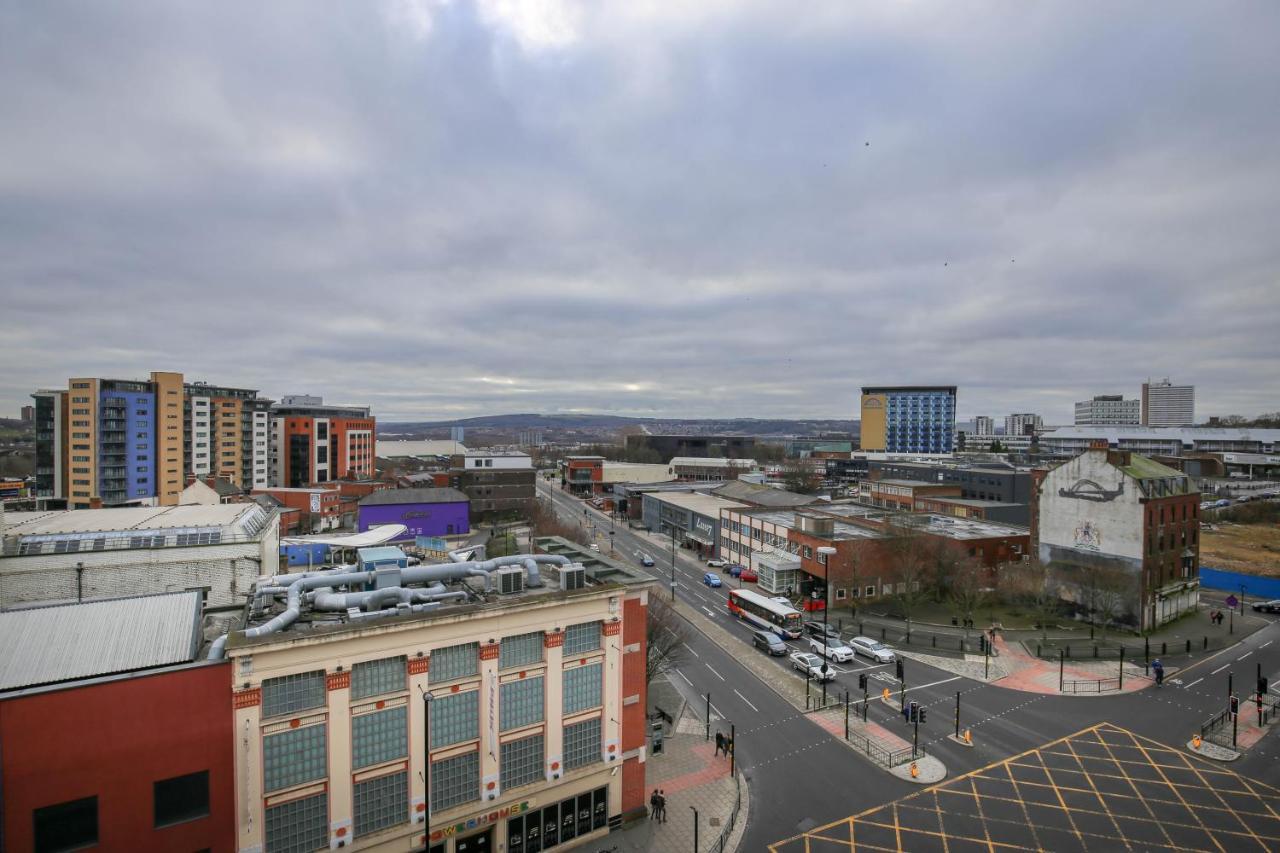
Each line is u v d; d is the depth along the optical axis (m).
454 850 29.19
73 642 24.83
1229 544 101.00
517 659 31.00
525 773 31.17
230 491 116.75
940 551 74.00
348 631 26.19
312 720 25.92
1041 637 62.03
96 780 22.53
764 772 38.81
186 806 24.05
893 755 40.38
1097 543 65.69
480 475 138.12
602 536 121.00
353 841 26.69
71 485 123.56
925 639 61.69
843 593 73.19
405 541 109.50
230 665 24.47
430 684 28.42
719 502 120.62
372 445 191.25
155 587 46.62
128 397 126.38
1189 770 38.09
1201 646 59.09
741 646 60.66
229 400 149.62
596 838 32.91
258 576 49.06
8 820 21.36
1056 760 39.47
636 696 34.62
